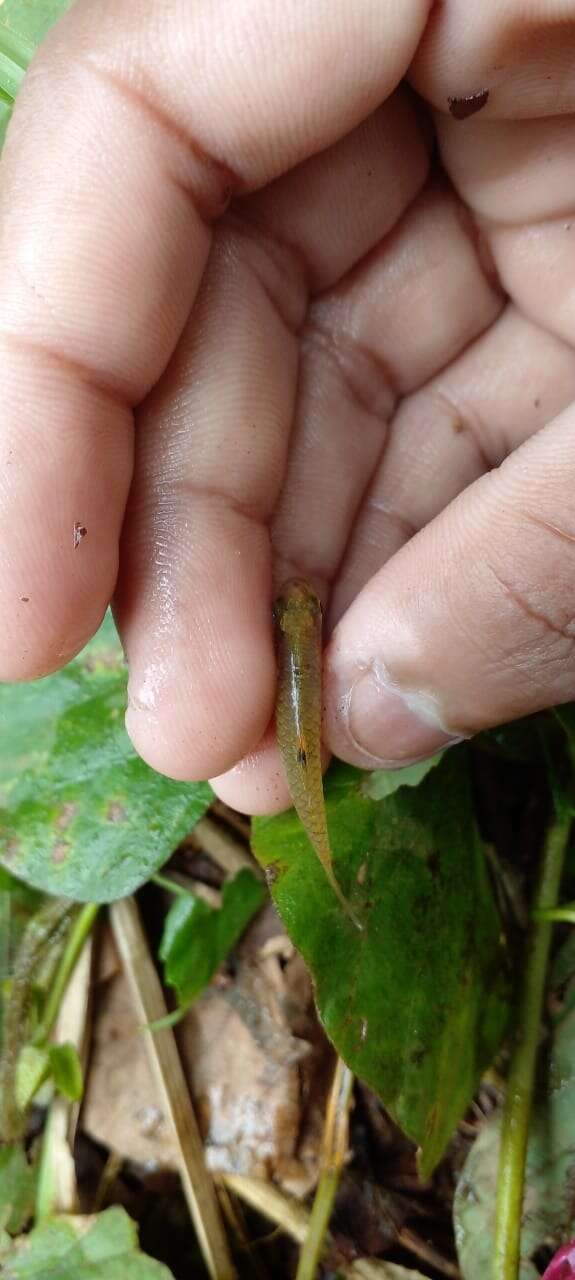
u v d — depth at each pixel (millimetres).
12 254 63
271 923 102
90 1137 100
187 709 72
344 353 86
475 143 77
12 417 63
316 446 84
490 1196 86
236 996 100
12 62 90
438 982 81
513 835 99
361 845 81
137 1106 100
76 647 68
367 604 71
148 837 90
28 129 64
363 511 89
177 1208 97
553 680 69
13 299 63
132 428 70
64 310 63
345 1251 90
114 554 68
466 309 87
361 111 68
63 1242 91
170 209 66
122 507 69
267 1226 95
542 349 89
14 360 63
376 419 90
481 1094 93
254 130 66
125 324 65
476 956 86
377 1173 93
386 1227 90
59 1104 100
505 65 66
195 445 74
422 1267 89
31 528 63
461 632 67
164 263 66
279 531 83
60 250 63
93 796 92
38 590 64
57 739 94
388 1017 77
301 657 74
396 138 78
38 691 96
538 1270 83
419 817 86
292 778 74
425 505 90
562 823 90
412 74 70
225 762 74
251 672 73
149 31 63
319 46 63
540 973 87
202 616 73
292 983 99
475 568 66
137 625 73
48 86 64
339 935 77
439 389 90
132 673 73
